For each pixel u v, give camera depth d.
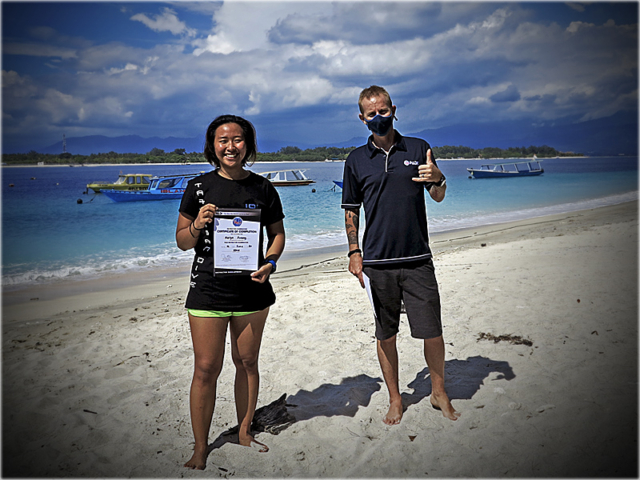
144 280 8.85
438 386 2.90
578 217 15.79
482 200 25.89
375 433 2.72
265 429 2.83
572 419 2.65
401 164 2.69
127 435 2.86
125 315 5.88
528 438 2.52
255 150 2.57
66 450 2.72
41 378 3.82
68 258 11.76
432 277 2.80
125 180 31.97
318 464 2.46
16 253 12.55
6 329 5.52
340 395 3.23
